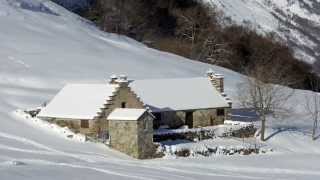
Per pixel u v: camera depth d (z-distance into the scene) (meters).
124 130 76.81
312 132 101.56
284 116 110.31
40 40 135.88
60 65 121.12
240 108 113.88
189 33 195.12
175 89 95.06
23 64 118.38
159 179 54.00
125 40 167.38
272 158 81.56
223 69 151.25
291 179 63.72
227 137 91.88
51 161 61.28
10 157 61.50
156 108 90.25
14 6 158.38
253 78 120.00
